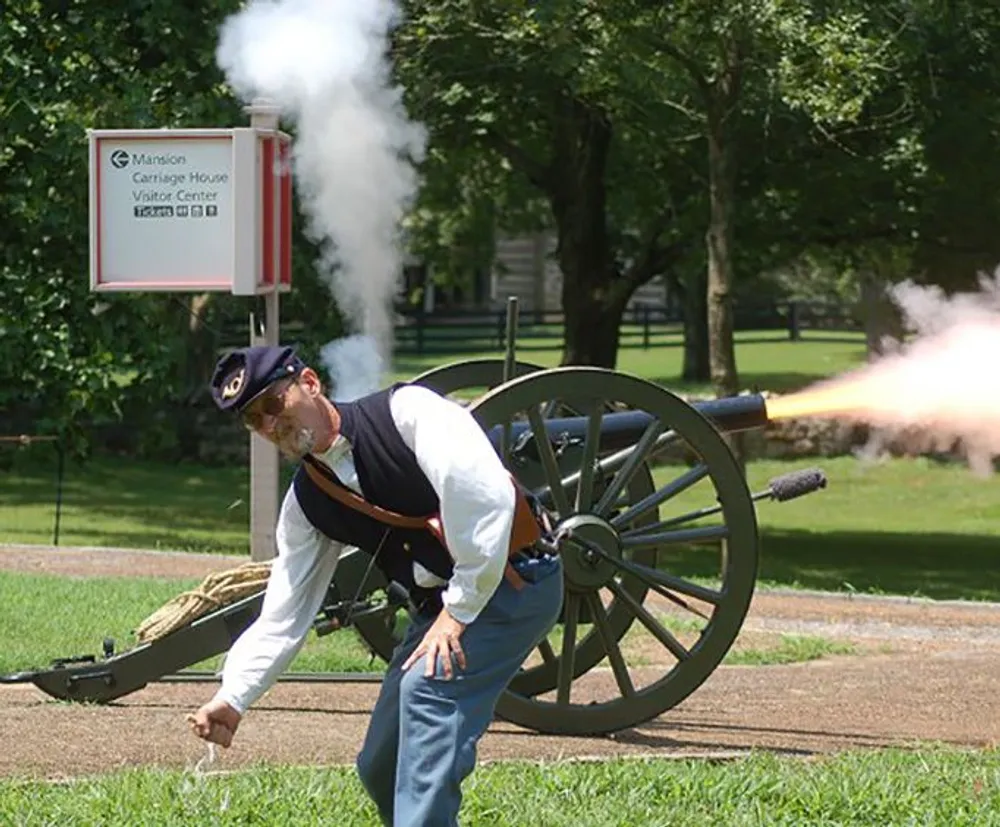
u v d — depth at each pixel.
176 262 21.06
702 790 14.47
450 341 103.00
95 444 63.78
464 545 10.24
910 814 13.96
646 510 17.30
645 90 37.66
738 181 42.81
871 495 57.56
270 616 11.01
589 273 47.12
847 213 43.84
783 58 34.88
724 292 38.50
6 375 37.59
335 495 10.66
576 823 13.25
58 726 17.25
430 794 10.33
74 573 31.33
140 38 37.19
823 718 19.25
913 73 39.84
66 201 37.25
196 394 63.41
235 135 20.70
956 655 24.70
